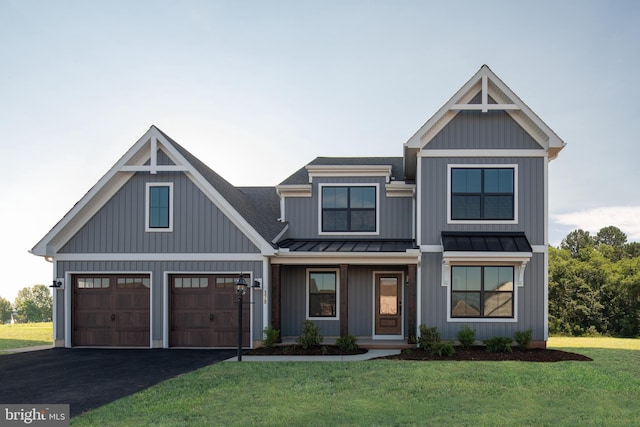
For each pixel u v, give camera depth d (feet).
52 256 55.16
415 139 52.26
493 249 50.11
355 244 58.44
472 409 28.27
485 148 52.70
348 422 25.63
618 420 26.40
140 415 26.73
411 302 52.34
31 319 318.65
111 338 55.16
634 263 146.10
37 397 31.24
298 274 60.13
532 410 28.19
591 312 138.82
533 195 52.24
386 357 46.57
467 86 51.88
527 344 49.47
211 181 55.57
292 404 28.99
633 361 44.73
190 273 54.34
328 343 56.49
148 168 54.19
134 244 54.90
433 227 52.75
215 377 36.58
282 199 63.36
